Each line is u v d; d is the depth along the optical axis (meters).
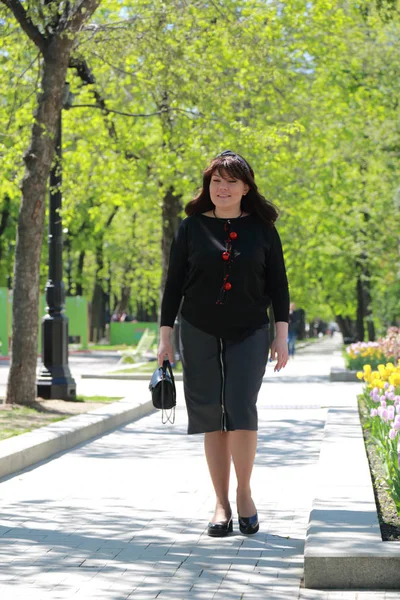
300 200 27.17
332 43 25.64
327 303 49.03
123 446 11.34
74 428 11.52
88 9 13.93
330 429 11.05
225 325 6.09
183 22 16.81
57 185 15.97
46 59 14.37
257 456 10.31
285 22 24.08
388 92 26.50
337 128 26.72
